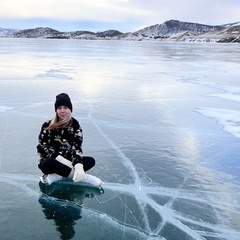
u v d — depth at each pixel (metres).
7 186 4.00
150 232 3.21
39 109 7.94
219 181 4.41
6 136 5.82
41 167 4.05
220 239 3.15
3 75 14.39
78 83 12.52
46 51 38.47
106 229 3.21
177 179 4.41
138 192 4.00
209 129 6.79
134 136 6.13
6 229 3.15
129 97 10.02
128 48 56.75
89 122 6.98
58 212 3.47
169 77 15.30
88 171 4.50
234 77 15.70
